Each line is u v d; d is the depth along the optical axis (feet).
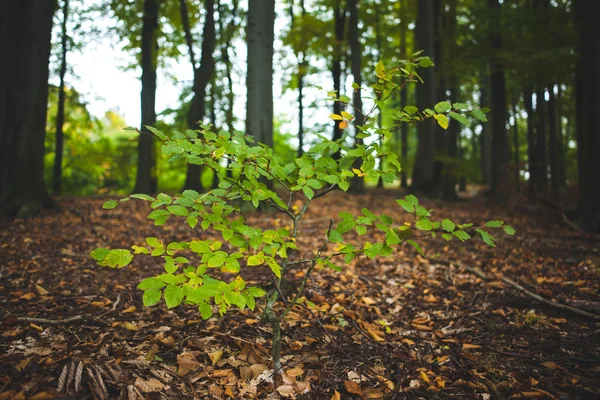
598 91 23.12
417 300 11.41
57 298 10.07
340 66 50.72
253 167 6.24
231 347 7.91
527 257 16.62
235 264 5.58
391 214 28.22
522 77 36.17
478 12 36.06
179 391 6.30
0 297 9.83
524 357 7.91
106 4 34.06
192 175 35.73
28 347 7.34
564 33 32.01
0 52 21.09
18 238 15.99
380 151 6.61
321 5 52.80
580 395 6.57
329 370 7.28
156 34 37.09
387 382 6.89
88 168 49.01
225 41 45.83
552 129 46.96
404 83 7.15
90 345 7.57
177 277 5.39
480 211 33.04
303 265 13.93
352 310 10.30
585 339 8.63
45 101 22.24
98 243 16.24
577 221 23.88
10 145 21.30
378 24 54.65
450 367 7.57
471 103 67.77
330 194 39.58
